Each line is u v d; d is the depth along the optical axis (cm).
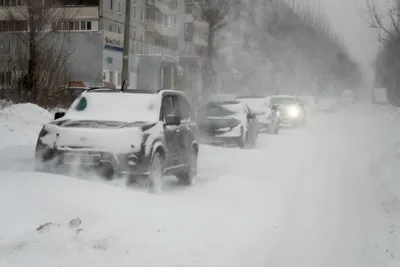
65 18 2959
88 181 914
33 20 2683
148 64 5212
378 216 895
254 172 1457
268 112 2803
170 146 1128
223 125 2052
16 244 635
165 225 766
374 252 693
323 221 858
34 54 2677
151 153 1034
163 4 7906
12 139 1744
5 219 716
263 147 2192
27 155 1417
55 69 2820
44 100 2691
